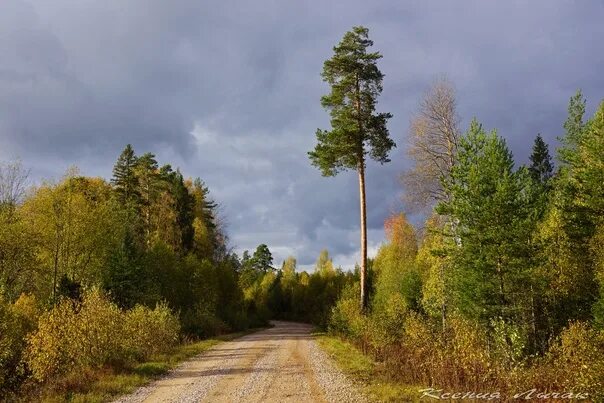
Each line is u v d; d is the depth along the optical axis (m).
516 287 19.70
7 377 17.48
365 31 30.39
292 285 90.19
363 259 30.66
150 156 49.06
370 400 12.09
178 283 41.31
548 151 50.69
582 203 22.53
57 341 16.95
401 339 21.47
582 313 20.84
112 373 16.06
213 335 36.31
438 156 24.73
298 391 13.38
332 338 32.31
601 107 22.48
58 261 35.50
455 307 20.72
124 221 40.59
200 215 56.88
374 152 31.19
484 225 19.78
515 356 14.45
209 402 12.16
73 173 36.62
